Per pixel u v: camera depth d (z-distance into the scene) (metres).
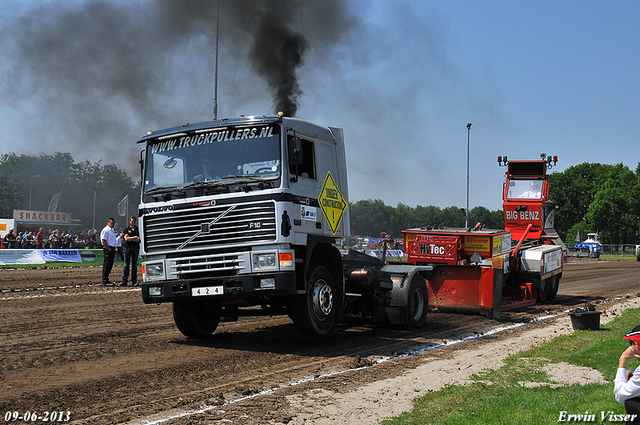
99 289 15.29
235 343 8.34
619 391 3.58
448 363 6.99
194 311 8.57
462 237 12.36
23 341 7.99
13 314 10.60
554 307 13.58
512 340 8.82
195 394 5.44
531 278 14.04
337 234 8.77
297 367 6.71
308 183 8.02
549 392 5.54
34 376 6.07
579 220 93.44
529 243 16.00
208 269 7.47
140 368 6.54
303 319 7.80
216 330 9.64
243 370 6.53
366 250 12.56
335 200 8.77
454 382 6.00
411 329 9.86
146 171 8.14
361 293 9.63
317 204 8.19
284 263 7.26
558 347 8.02
